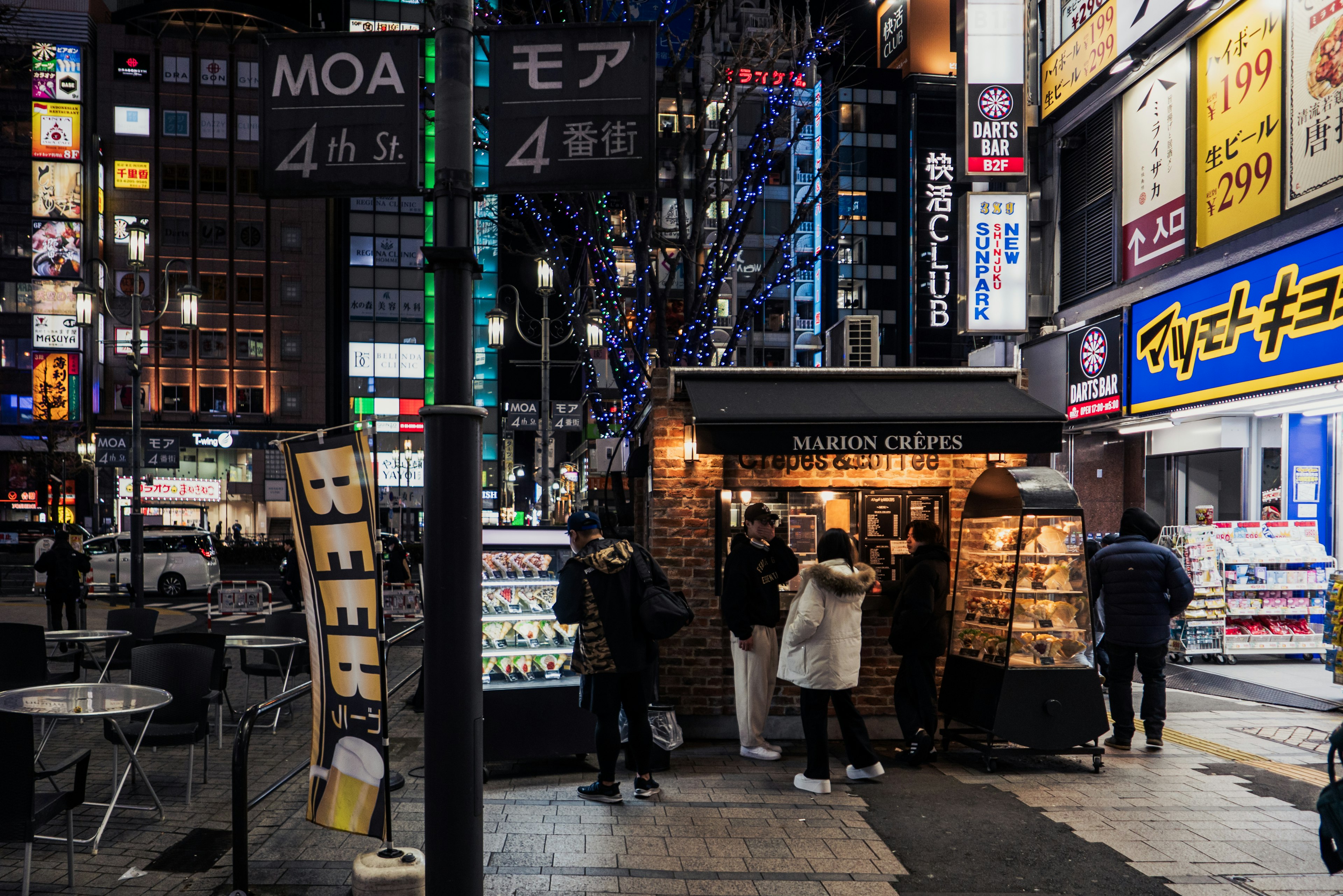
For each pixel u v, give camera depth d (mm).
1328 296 10812
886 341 58188
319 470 4188
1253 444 13062
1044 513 6453
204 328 53625
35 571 24609
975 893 4227
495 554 6812
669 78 12305
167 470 52000
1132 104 15352
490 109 3336
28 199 49812
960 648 7102
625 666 5551
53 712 4336
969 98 16078
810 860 4621
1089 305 16750
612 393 24703
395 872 3914
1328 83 10945
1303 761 6734
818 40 12617
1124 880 4406
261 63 3348
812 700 5898
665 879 4324
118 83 52594
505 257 56844
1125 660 7117
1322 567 11188
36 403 47750
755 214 58156
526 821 5219
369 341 56250
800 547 7652
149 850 4758
